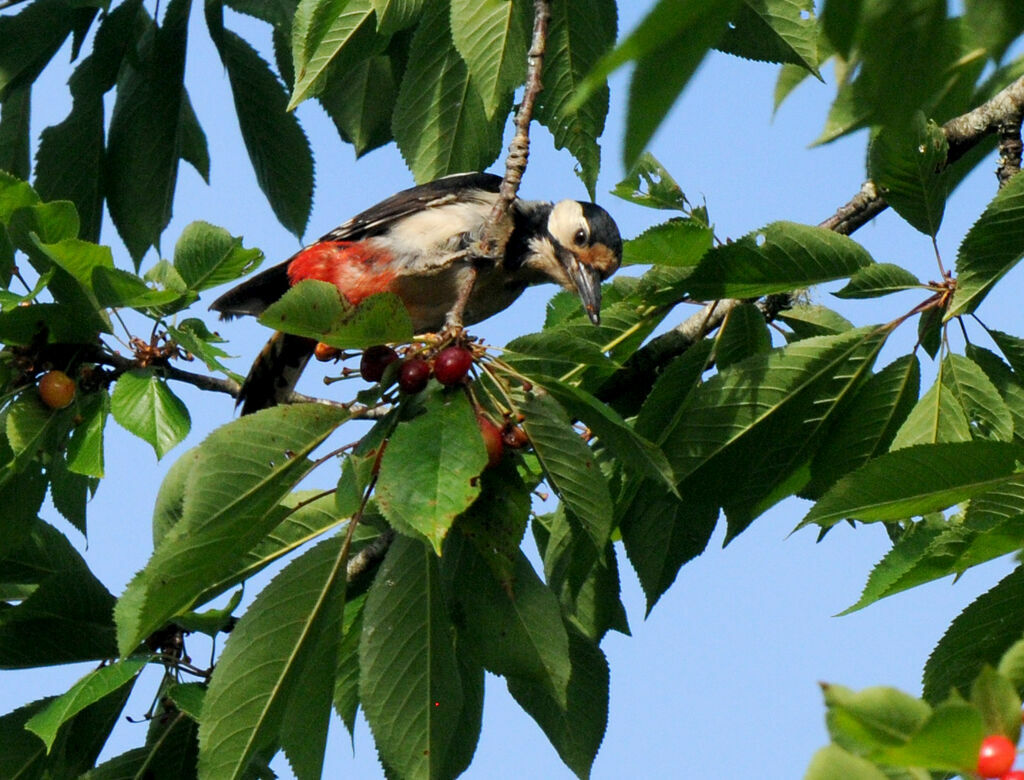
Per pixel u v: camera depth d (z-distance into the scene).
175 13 13.43
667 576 9.59
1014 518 6.58
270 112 13.74
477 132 10.34
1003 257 8.13
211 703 7.43
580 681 9.14
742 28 9.20
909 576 6.89
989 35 2.68
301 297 6.84
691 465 9.12
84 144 13.47
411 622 7.48
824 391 9.02
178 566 6.86
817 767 3.28
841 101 2.86
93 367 10.66
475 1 9.41
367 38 10.13
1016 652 4.01
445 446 6.61
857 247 8.88
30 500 10.20
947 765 3.31
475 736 8.39
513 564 7.38
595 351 7.77
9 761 9.48
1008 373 8.88
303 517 9.21
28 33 13.23
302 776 7.74
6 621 9.62
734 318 9.77
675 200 9.84
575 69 9.62
